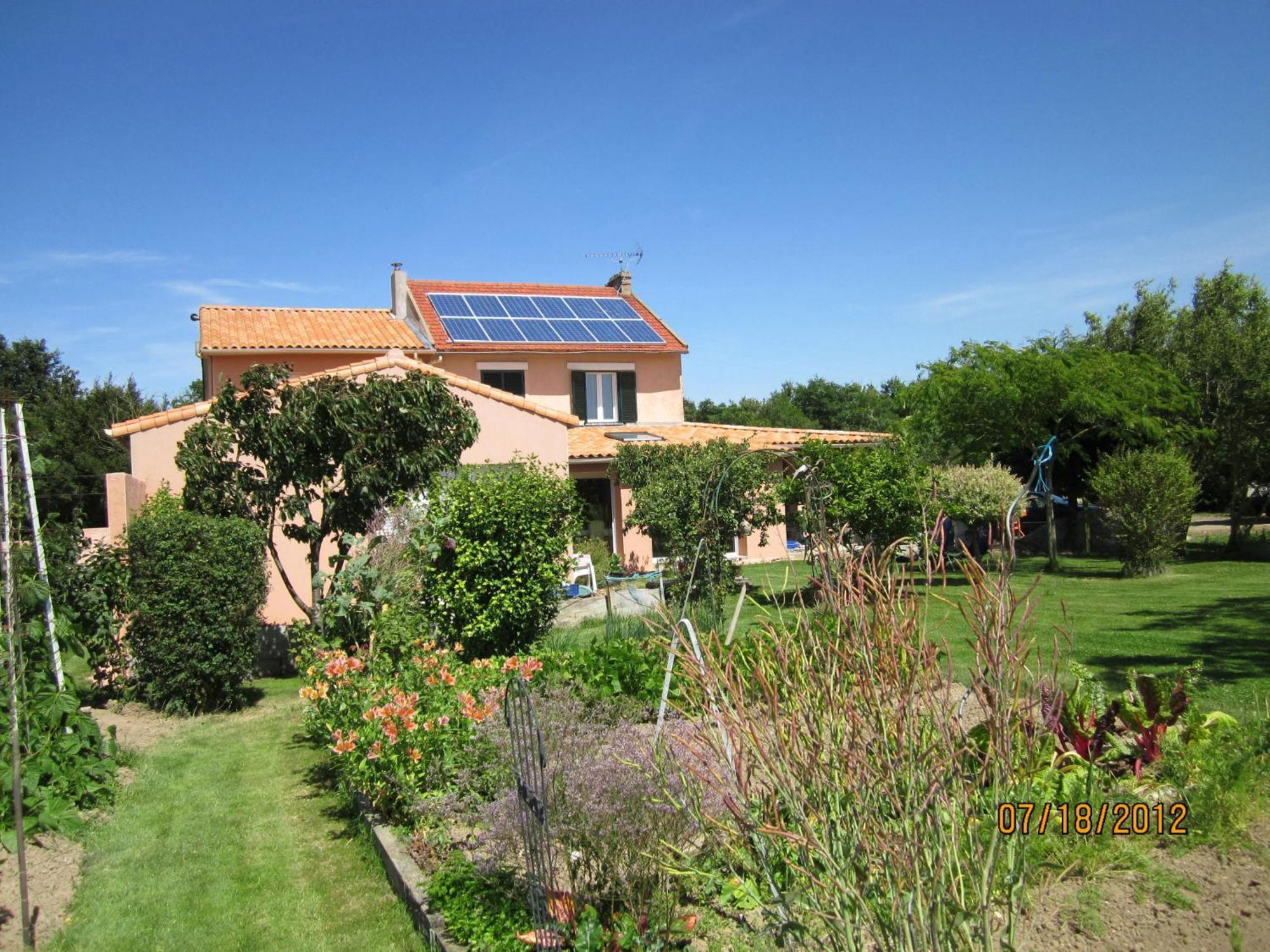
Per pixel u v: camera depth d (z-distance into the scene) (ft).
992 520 58.13
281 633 43.16
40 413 107.24
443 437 38.09
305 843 20.52
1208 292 84.33
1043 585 54.34
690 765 14.21
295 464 35.99
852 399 183.62
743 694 12.78
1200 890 12.57
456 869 15.99
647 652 27.43
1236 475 69.77
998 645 10.43
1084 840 13.53
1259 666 28.94
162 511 38.45
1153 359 74.23
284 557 46.83
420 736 19.75
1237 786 14.52
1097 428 69.56
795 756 11.13
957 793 10.28
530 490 35.94
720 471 44.39
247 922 16.69
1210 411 71.82
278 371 36.65
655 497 45.62
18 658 21.31
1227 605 42.63
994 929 11.36
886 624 11.06
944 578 11.66
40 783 21.22
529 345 78.18
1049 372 66.28
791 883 13.17
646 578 55.88
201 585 32.37
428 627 32.53
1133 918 11.96
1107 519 58.95
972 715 14.06
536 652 31.35
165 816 22.29
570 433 75.51
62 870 18.78
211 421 35.94
